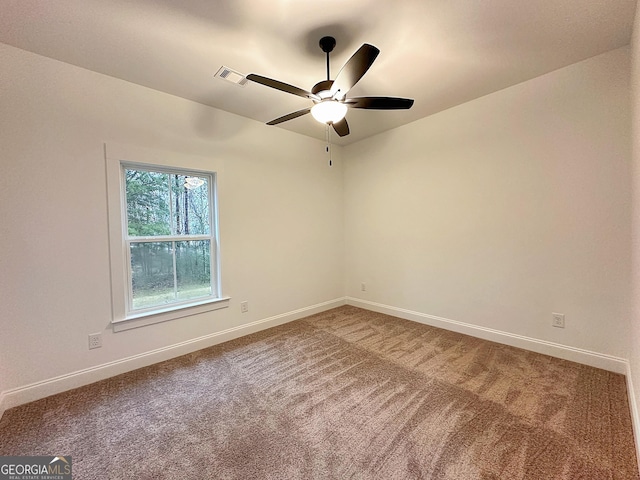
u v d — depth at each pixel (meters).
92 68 2.18
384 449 1.50
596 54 2.15
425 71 2.33
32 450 1.52
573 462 1.38
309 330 3.29
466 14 1.70
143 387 2.13
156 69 2.22
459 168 3.03
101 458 1.47
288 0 1.56
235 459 1.45
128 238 2.47
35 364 1.99
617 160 2.13
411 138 3.45
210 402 1.94
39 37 1.82
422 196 3.38
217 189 2.96
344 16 1.70
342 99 1.87
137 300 2.54
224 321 3.01
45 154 2.02
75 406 1.90
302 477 1.33
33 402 1.95
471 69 2.31
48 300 2.04
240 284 3.15
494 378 2.16
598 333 2.26
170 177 2.73
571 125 2.32
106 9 1.60
